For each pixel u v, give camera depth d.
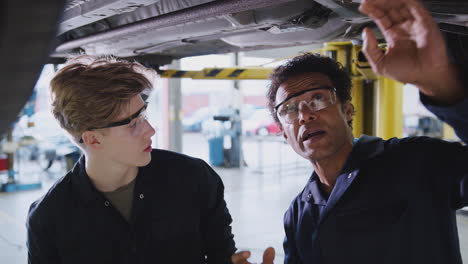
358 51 3.50
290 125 1.28
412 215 1.13
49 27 0.36
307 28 1.60
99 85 1.04
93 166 1.21
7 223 5.45
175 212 1.30
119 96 1.05
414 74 0.77
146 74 1.19
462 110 0.80
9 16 0.33
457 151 1.08
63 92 1.06
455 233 1.15
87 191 1.22
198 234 1.37
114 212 1.23
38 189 7.58
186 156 1.41
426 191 1.14
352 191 1.21
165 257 1.30
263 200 6.57
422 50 0.74
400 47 0.77
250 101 16.20
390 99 3.90
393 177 1.18
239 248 4.45
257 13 1.63
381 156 1.23
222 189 1.48
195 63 8.47
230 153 9.89
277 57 9.02
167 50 2.78
